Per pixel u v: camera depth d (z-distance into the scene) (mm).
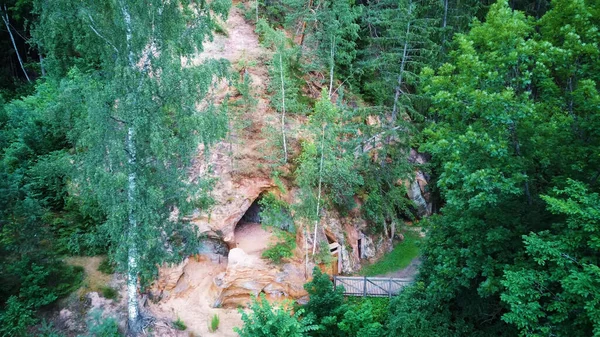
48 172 12188
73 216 16797
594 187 10250
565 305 8906
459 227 11883
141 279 13453
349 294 17391
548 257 9531
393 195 19984
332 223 19156
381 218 20359
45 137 18359
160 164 12234
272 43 19562
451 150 11680
